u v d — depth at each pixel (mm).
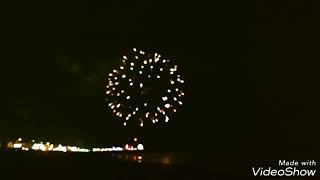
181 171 13312
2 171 13328
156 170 13406
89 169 13523
